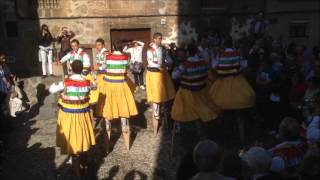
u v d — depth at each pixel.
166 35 13.68
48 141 7.69
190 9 13.59
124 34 13.54
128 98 6.99
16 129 8.34
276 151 4.23
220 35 13.77
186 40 13.77
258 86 7.95
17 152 7.23
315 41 14.31
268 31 14.03
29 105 9.73
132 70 10.92
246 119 8.11
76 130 5.88
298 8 14.02
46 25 12.71
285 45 12.34
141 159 6.85
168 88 7.58
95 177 6.28
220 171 3.60
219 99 6.84
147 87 7.57
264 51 9.53
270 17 13.98
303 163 3.55
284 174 4.10
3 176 6.38
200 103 6.66
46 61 11.79
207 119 6.57
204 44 8.27
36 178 6.32
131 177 6.27
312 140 5.21
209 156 3.26
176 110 6.67
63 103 5.88
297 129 4.30
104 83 6.94
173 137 6.93
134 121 8.58
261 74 7.98
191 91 6.64
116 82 6.88
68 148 5.88
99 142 7.55
